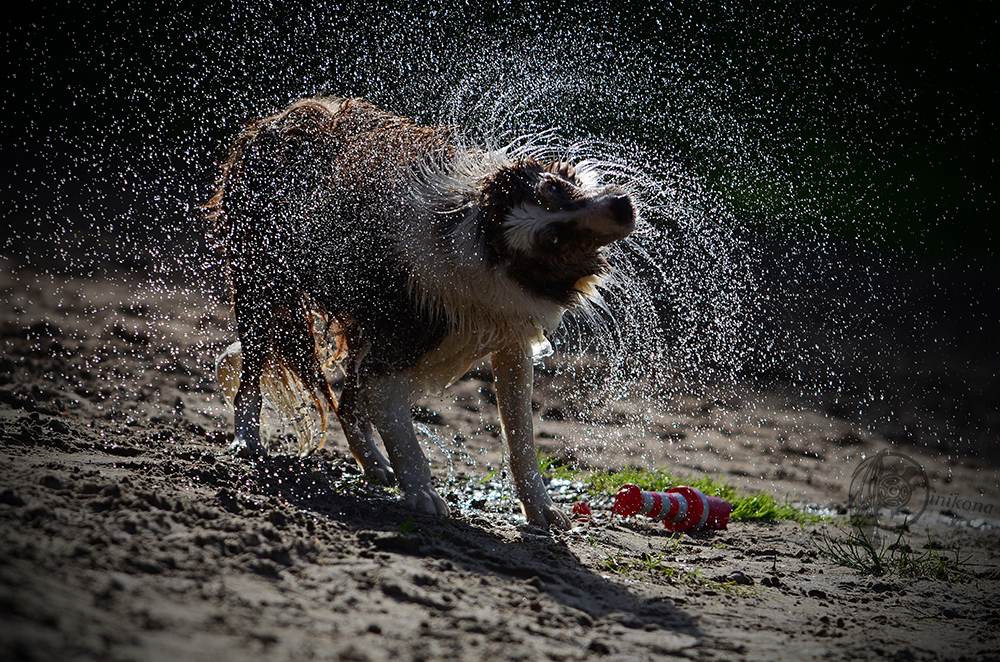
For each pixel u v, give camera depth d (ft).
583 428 72.84
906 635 34.01
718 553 44.47
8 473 34.53
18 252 105.09
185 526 31.81
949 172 136.87
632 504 47.50
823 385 90.63
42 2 135.44
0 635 20.62
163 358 72.43
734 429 77.30
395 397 41.86
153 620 23.77
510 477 51.90
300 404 49.32
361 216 42.32
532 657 26.91
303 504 39.63
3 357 63.57
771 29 114.42
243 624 25.08
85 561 26.58
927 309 116.88
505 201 38.29
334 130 45.14
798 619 34.88
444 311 40.93
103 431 48.98
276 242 44.83
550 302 40.06
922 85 137.08
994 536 55.42
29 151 134.72
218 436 53.06
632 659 28.22
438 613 29.25
